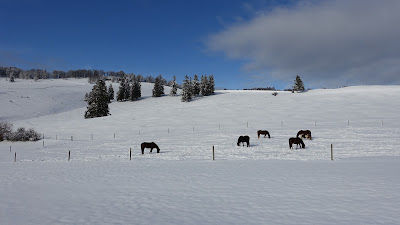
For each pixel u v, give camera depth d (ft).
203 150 89.51
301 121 165.37
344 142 95.25
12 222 25.07
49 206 30.30
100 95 238.48
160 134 147.33
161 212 27.04
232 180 41.04
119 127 179.42
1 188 40.32
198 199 31.32
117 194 35.19
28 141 139.95
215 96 359.46
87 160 76.54
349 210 25.20
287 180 39.52
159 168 56.24
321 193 31.55
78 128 182.29
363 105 207.10
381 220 22.36
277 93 355.56
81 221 25.00
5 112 285.02
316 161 59.82
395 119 150.51
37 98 365.81
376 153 71.87
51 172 55.62
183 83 328.90
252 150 85.51
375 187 33.27
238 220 23.88
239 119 186.70
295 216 24.26
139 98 399.44
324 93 307.99
